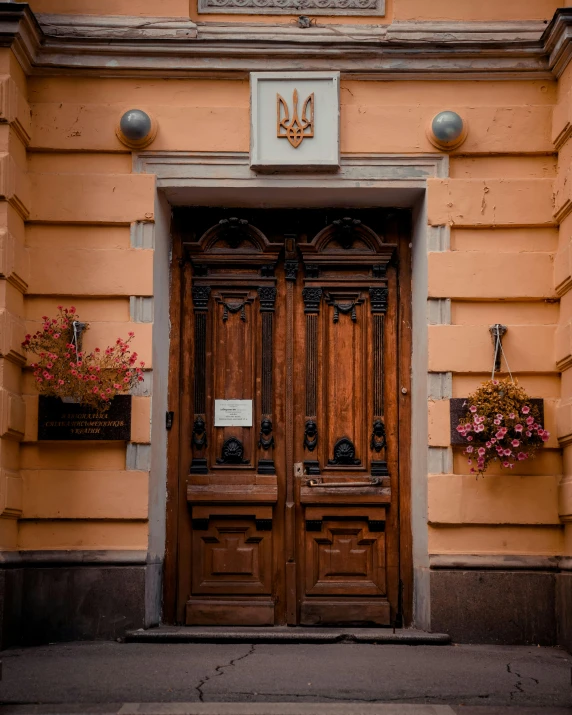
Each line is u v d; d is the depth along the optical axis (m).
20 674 6.19
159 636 7.29
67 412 7.56
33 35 7.66
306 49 7.91
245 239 8.46
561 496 7.55
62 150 7.89
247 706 5.52
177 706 5.52
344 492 8.14
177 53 7.91
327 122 7.93
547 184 7.90
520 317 7.82
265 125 7.92
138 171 7.91
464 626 7.50
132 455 7.59
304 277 8.40
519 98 8.01
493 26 7.97
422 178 7.94
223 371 8.30
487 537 7.61
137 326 7.71
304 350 8.33
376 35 7.98
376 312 8.37
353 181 7.94
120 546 7.53
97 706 5.52
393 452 8.25
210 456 8.21
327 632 7.55
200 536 8.12
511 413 7.45
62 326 7.63
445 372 7.72
